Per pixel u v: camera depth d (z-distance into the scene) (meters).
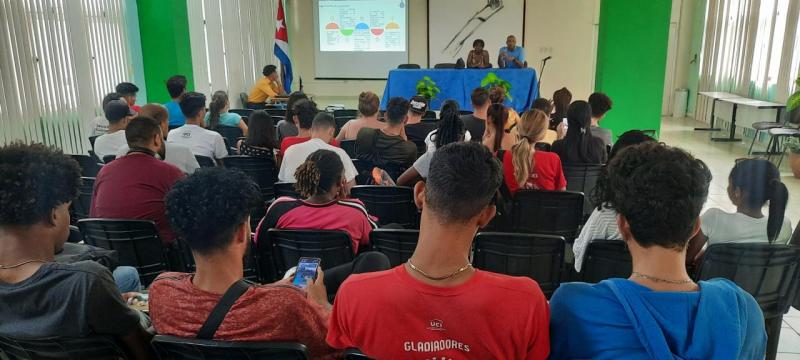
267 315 1.36
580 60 13.00
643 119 7.35
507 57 9.95
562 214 3.21
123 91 5.86
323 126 3.78
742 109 9.23
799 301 2.25
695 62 11.95
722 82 10.71
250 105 9.36
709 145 8.98
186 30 7.88
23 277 1.42
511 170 3.19
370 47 13.39
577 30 12.87
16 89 5.62
